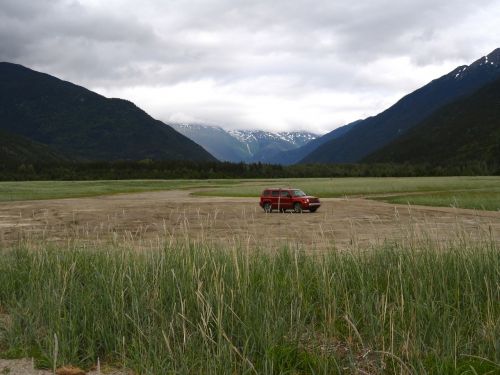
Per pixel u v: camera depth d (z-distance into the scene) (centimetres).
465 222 1955
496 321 522
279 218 2494
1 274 809
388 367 474
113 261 767
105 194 5888
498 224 1880
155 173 14375
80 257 871
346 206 3366
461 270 677
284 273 721
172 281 642
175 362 472
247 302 565
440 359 460
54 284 696
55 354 461
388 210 2912
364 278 683
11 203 4028
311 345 531
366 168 15525
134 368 491
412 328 529
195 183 9025
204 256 734
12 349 544
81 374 489
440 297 598
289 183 7825
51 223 2264
